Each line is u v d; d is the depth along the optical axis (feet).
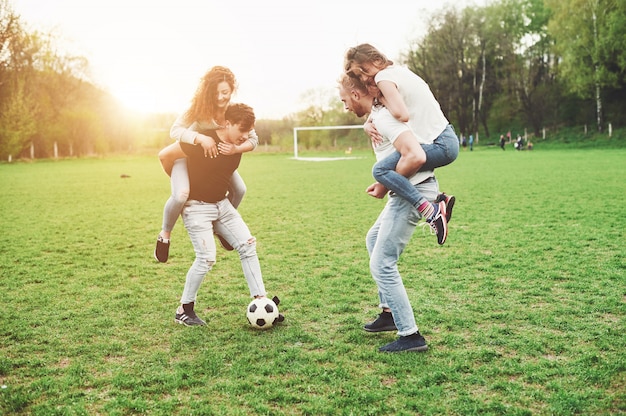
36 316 17.02
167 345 14.32
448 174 70.23
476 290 18.80
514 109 204.85
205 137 14.65
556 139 180.75
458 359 12.77
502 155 121.60
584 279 19.74
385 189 13.93
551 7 177.27
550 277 20.12
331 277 21.43
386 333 14.87
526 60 209.97
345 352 13.51
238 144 15.35
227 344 14.28
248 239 16.11
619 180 55.67
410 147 12.41
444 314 16.19
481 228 30.96
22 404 10.98
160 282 21.31
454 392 11.13
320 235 30.83
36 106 156.76
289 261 24.38
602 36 165.27
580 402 10.43
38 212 42.86
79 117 166.40
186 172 15.61
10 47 158.20
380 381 11.80
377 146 13.56
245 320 16.35
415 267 22.30
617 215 33.81
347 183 63.05
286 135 195.31
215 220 16.16
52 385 11.84
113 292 19.88
